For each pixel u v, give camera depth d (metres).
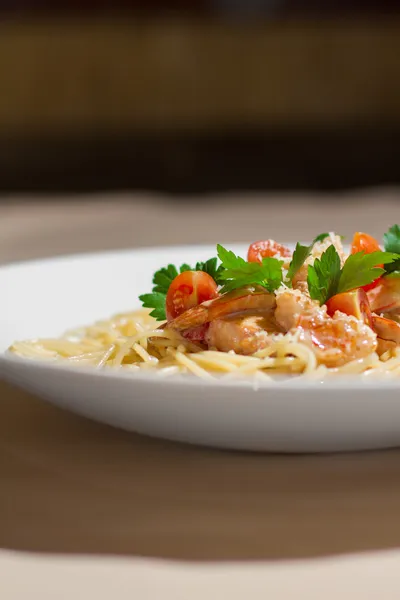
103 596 0.55
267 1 3.55
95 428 0.73
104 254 0.94
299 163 3.54
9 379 0.70
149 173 3.55
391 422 0.65
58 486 0.65
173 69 3.49
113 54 3.45
